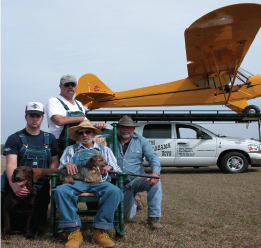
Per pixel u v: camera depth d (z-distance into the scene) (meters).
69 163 3.09
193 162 9.27
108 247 2.75
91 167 3.04
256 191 5.85
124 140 3.77
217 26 9.31
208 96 12.53
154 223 3.34
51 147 3.43
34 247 2.71
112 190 2.83
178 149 9.27
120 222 3.03
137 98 13.24
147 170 10.45
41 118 3.30
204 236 3.11
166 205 4.67
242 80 12.27
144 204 4.93
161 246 2.78
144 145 3.76
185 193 5.71
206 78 12.55
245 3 8.27
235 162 9.23
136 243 2.87
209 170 10.34
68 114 3.81
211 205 4.62
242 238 3.03
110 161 3.34
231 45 10.54
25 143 3.24
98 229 2.82
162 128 9.53
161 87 13.05
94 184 2.98
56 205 2.96
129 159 3.68
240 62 11.11
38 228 3.15
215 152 9.23
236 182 7.16
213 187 6.41
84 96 12.98
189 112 9.98
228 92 12.34
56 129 3.84
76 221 2.77
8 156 3.17
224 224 3.56
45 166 3.34
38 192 3.35
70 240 2.75
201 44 10.48
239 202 4.81
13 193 2.93
